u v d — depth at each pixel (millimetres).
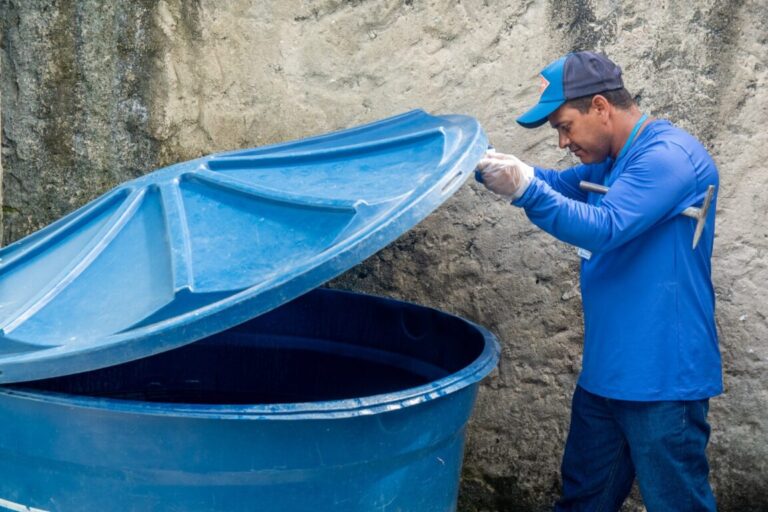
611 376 2504
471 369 2355
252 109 3326
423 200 2160
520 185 2340
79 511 2178
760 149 3086
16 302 2467
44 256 2684
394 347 2992
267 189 2445
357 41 3234
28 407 2143
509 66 3162
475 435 3400
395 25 3207
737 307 3164
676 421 2465
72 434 2117
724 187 3113
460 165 2244
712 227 2539
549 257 3236
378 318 3006
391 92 3248
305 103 3299
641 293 2453
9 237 3486
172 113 3354
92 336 2174
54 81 3373
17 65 3377
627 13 3074
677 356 2449
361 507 2229
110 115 3379
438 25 3184
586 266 2598
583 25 3098
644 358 2453
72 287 2383
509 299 3287
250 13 3268
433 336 2889
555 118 2527
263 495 2137
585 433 2695
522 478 3393
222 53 3301
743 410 3213
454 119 2703
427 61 3209
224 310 2053
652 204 2344
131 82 3348
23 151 3430
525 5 3123
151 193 2617
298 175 2598
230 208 2473
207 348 3102
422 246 3316
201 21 3289
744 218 3121
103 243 2492
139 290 2293
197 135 3363
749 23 3029
